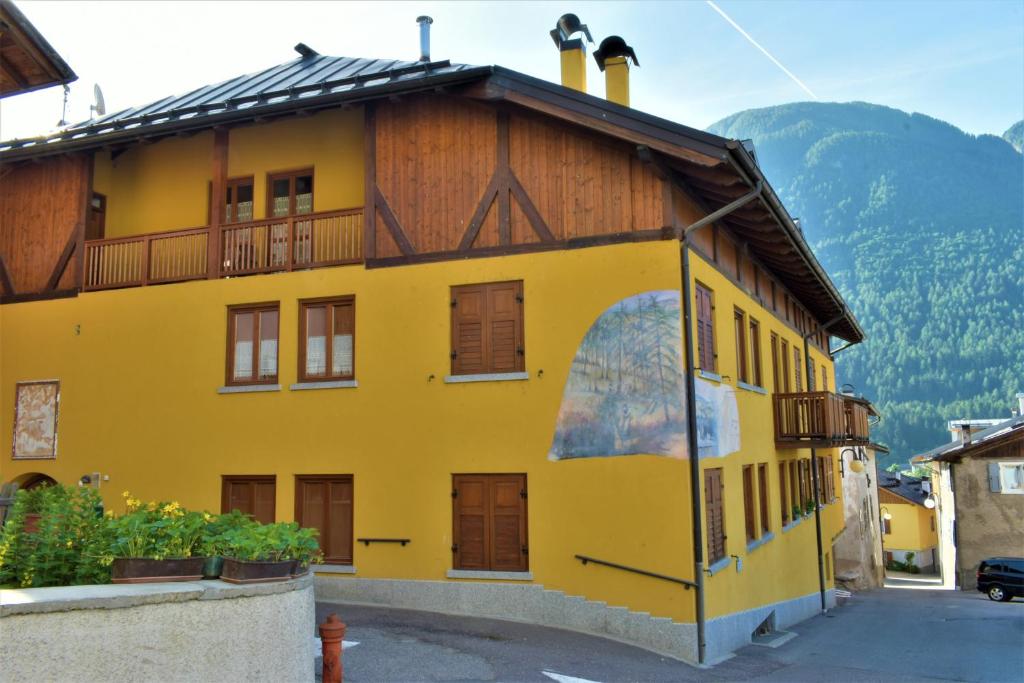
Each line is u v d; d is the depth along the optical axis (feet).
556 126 42.42
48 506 21.56
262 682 20.29
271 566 20.99
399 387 43.86
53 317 52.60
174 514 22.80
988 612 77.00
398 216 45.21
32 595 17.29
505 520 41.37
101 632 17.44
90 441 50.31
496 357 42.34
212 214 49.32
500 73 41.63
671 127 37.55
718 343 44.52
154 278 50.70
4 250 54.80
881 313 575.38
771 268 60.80
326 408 45.27
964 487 117.39
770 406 57.77
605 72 47.50
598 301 40.52
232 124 47.91
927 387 482.28
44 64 31.58
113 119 55.93
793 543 62.18
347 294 45.75
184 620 18.84
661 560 37.91
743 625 44.78
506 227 42.80
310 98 44.65
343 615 39.88
